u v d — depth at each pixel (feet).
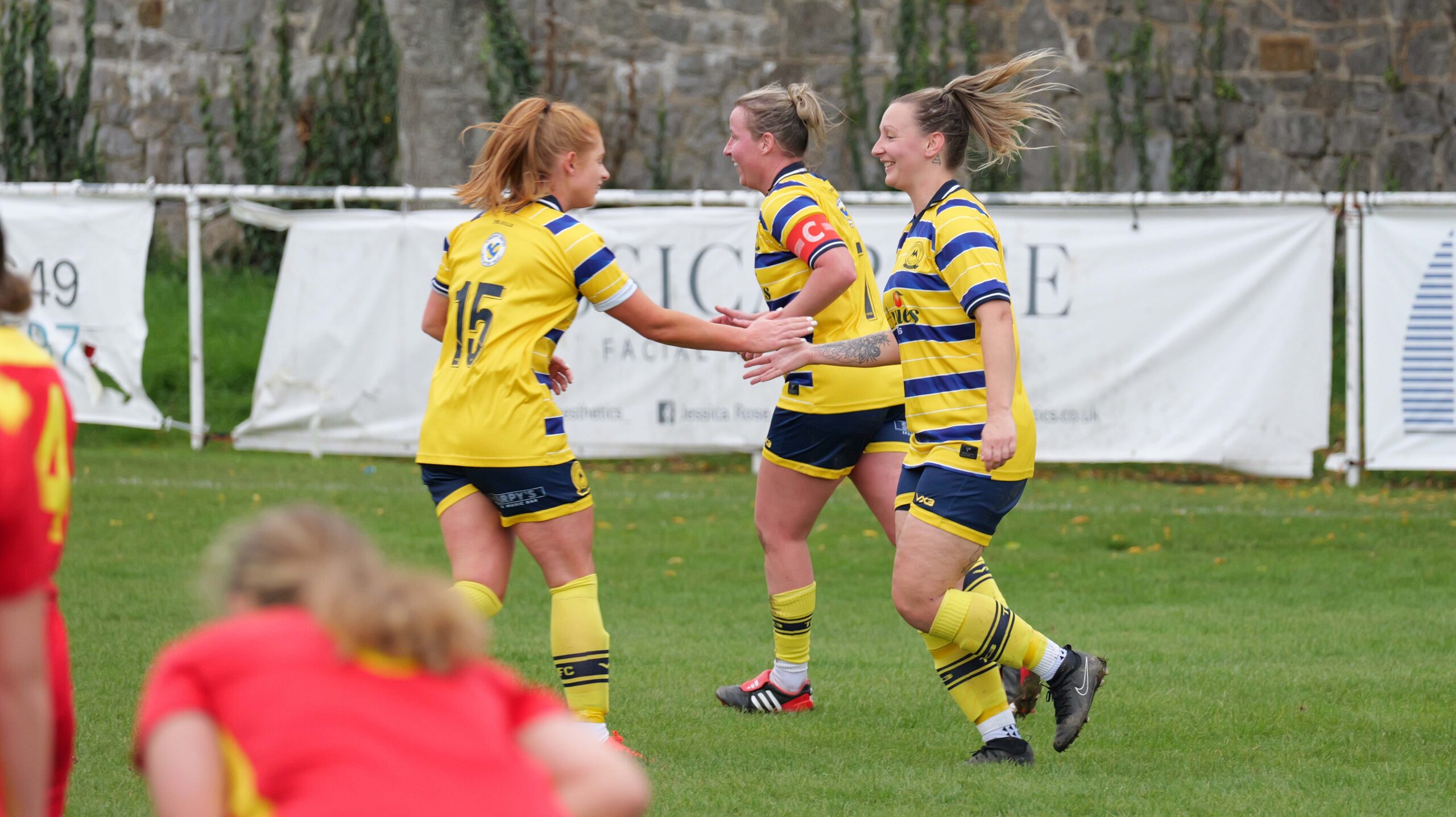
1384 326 133.18
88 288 145.07
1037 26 191.11
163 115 196.54
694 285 140.36
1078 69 191.11
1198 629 83.05
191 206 146.61
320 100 195.72
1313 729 60.75
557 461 53.11
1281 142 193.98
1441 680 69.67
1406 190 194.08
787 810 48.32
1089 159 191.42
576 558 53.98
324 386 144.77
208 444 152.05
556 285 53.67
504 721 24.27
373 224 143.23
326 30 196.24
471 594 53.47
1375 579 98.99
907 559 53.62
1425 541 113.39
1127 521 120.47
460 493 53.98
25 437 28.86
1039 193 191.01
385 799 22.30
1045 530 117.19
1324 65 193.77
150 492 123.54
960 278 52.49
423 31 167.02
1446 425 132.87
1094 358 138.21
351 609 23.24
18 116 195.31
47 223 145.07
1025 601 92.17
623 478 143.13
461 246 55.67
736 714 64.75
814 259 62.59
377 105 194.90
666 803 49.19
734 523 118.62
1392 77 193.26
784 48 192.24
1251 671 71.92
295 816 22.13
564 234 53.67
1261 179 194.08
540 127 54.60
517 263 53.42
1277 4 193.06
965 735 61.11
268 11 195.52
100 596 85.97
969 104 56.08
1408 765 54.90
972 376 53.36
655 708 65.16
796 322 58.39
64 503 30.07
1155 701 65.62
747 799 49.65
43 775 29.01
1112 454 138.82
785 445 65.92
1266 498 134.31
